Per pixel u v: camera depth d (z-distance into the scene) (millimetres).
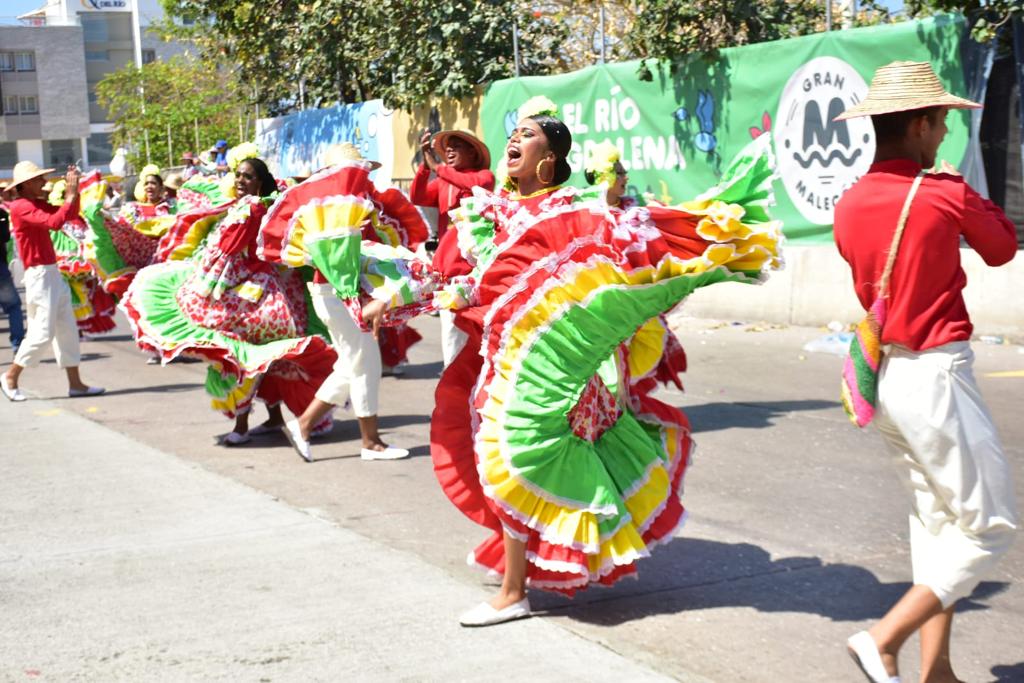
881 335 3557
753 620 4523
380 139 17500
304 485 6859
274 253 7121
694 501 6219
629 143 13289
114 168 19297
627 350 4754
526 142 4578
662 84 12781
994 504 3531
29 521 6211
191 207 8328
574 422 4422
